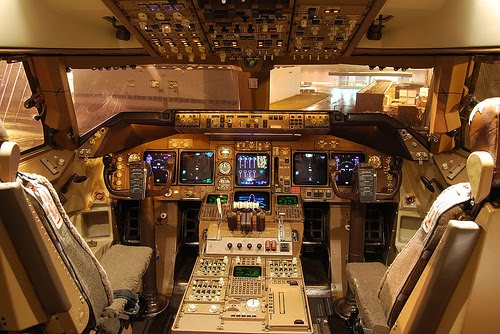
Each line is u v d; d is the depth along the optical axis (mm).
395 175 2971
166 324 3018
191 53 2533
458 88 3049
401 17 2396
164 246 3520
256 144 3506
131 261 2176
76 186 3285
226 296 2402
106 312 1690
